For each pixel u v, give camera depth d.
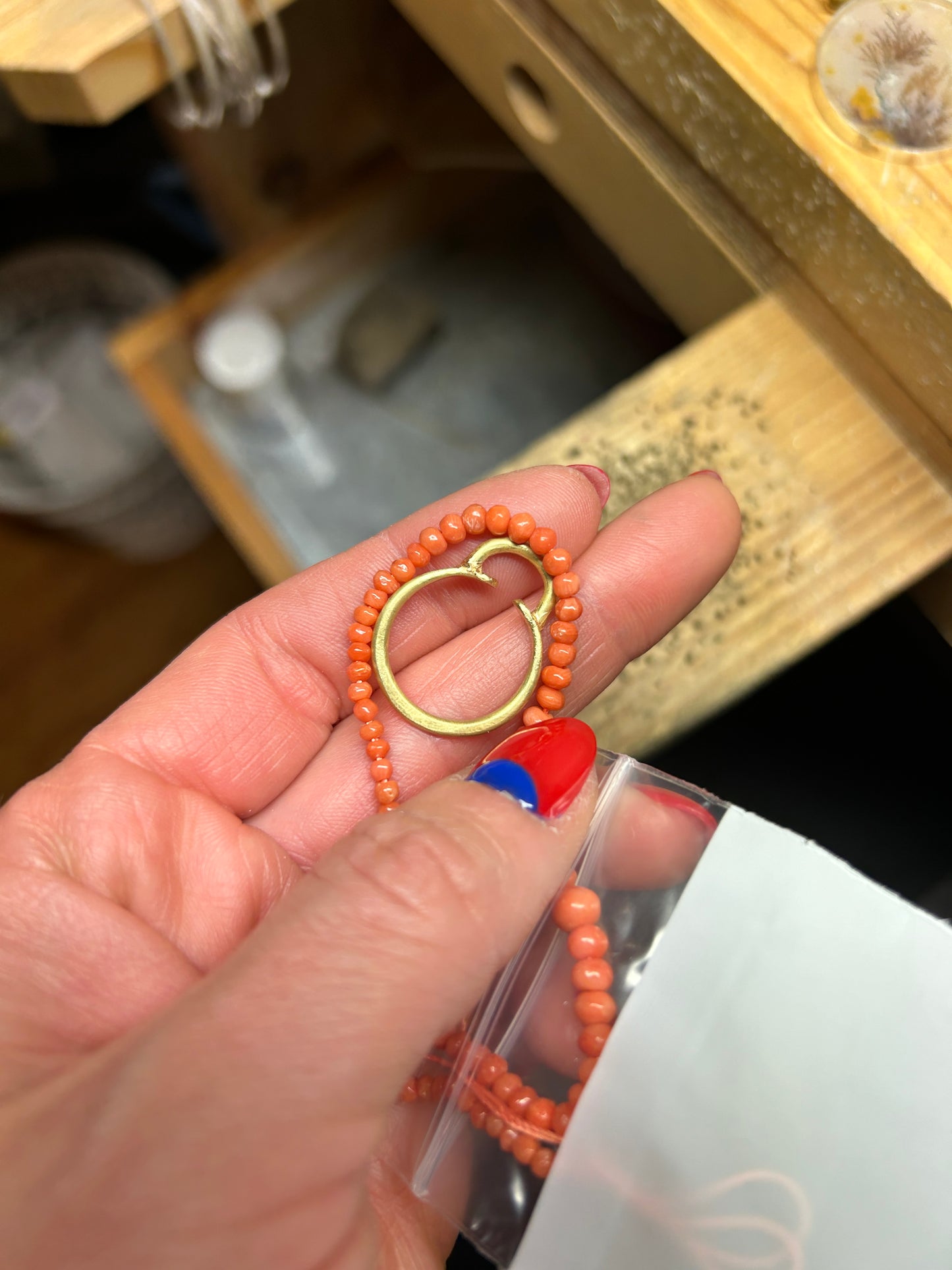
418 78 0.18
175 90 0.14
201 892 0.11
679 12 0.10
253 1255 0.07
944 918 0.13
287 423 0.19
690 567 0.11
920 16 0.10
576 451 0.12
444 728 0.12
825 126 0.10
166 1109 0.07
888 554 0.11
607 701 0.12
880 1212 0.08
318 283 0.19
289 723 0.12
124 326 0.22
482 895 0.08
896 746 0.14
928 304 0.10
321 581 0.12
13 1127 0.07
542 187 0.19
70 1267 0.07
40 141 0.21
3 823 0.10
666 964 0.09
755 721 0.15
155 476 0.22
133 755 0.11
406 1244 0.10
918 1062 0.08
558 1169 0.08
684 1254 0.08
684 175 0.12
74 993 0.09
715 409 0.12
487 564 0.12
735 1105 0.08
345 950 0.07
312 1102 0.07
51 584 0.23
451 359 0.19
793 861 0.09
